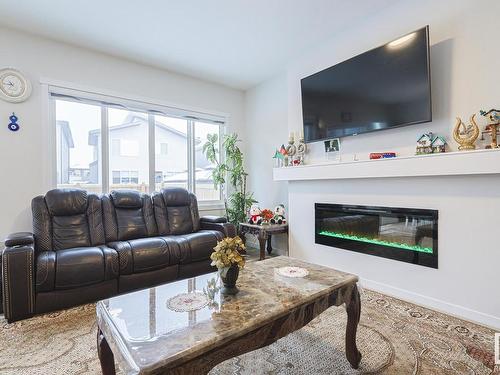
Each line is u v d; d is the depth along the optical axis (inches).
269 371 58.7
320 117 120.5
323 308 57.0
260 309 49.3
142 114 147.9
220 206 176.9
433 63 90.3
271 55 136.6
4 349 67.3
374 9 102.3
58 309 85.8
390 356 62.8
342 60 117.0
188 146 166.6
